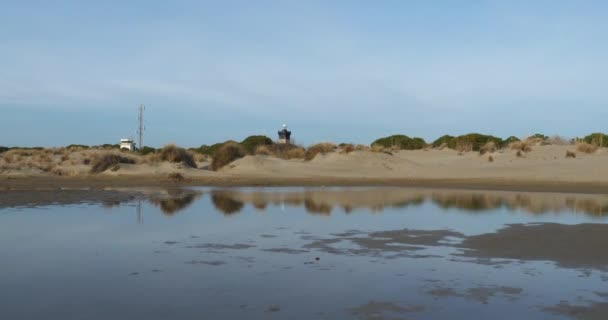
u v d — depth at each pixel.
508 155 42.56
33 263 8.92
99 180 34.06
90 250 10.08
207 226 13.36
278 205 18.86
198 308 6.46
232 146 45.53
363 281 7.75
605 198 22.25
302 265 8.80
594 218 15.01
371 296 6.98
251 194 24.30
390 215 15.89
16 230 12.58
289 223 13.99
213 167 44.41
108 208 17.64
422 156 51.19
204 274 8.16
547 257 9.45
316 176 38.31
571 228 12.85
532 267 8.67
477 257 9.48
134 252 9.88
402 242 11.03
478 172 37.72
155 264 8.85
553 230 12.55
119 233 12.15
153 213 16.20
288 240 11.24
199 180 34.78
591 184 29.86
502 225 13.56
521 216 15.60
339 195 23.70
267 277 7.96
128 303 6.66
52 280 7.79
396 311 6.36
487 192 25.69
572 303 6.68
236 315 6.19
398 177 37.19
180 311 6.34
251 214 16.05
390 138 72.19
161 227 13.15
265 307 6.50
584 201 20.77
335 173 39.91
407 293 7.12
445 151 54.25
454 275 8.12
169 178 34.88
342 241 11.12
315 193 24.98
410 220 14.70
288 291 7.21
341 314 6.24
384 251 10.04
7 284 7.57
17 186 28.02
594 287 7.42
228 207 18.11
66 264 8.84
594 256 9.51
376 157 44.09
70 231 12.42
